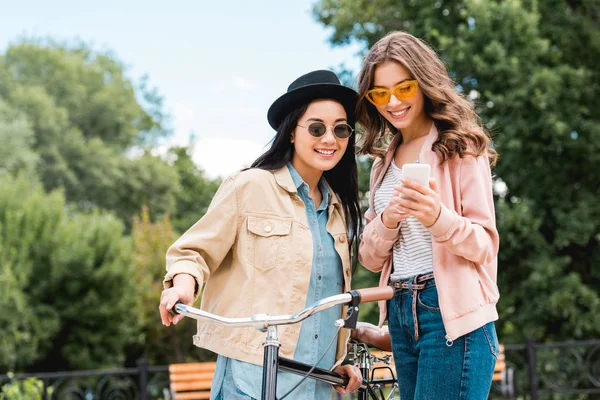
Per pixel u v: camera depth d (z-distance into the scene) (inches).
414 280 91.7
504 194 451.2
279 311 94.8
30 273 480.1
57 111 1024.9
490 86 414.3
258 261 96.7
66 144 1012.5
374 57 96.4
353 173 109.8
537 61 421.1
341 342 101.3
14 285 459.8
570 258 418.0
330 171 109.7
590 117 433.4
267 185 99.3
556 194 428.5
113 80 1173.1
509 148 406.0
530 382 322.3
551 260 409.4
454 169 92.9
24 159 878.4
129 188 1059.9
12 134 892.0
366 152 105.7
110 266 494.9
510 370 327.0
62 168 975.6
